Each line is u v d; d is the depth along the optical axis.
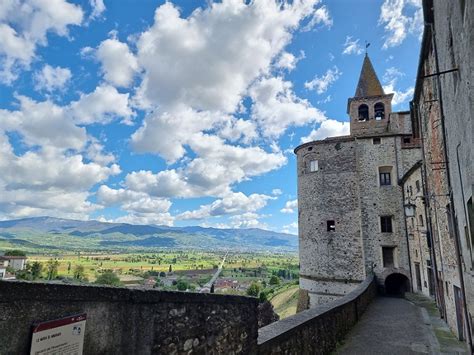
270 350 5.85
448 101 8.77
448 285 12.41
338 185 28.11
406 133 27.45
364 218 26.92
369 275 24.39
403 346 9.95
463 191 7.75
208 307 4.44
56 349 2.62
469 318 9.24
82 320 2.86
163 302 3.70
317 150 29.45
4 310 2.30
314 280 27.70
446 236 12.31
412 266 24.27
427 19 10.59
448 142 9.61
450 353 9.30
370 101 32.53
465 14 5.42
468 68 5.43
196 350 4.15
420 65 13.79
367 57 35.38
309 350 7.62
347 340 10.51
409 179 23.27
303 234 29.48
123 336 3.23
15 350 2.34
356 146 28.22
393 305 18.47
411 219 23.88
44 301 2.56
